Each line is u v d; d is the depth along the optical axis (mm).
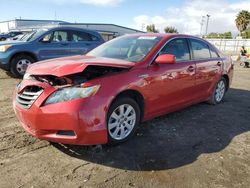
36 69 3648
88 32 10398
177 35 4977
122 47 4723
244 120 5281
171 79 4535
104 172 3197
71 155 3551
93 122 3350
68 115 3225
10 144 3787
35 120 3328
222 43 37812
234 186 3033
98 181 3018
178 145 3994
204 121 5102
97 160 3459
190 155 3701
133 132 4074
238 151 3889
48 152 3609
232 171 3338
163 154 3691
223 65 6168
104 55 4598
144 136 4250
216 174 3254
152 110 4328
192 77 5090
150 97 4184
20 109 3488
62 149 3695
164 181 3068
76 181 3000
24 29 31859
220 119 5266
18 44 8938
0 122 4605
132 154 3650
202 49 5613
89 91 3342
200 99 5633
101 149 3729
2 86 7527
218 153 3797
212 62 5750
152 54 4297
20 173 3107
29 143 3838
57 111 3234
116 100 3703
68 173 3143
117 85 3623
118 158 3527
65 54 9727
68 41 9812
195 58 5285
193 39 5391
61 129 3281
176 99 4812
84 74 3480
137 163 3426
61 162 3375
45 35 9391
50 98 3285
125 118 3904
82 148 3736
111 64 3670
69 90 3285
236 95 7531
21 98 3564
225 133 4555
